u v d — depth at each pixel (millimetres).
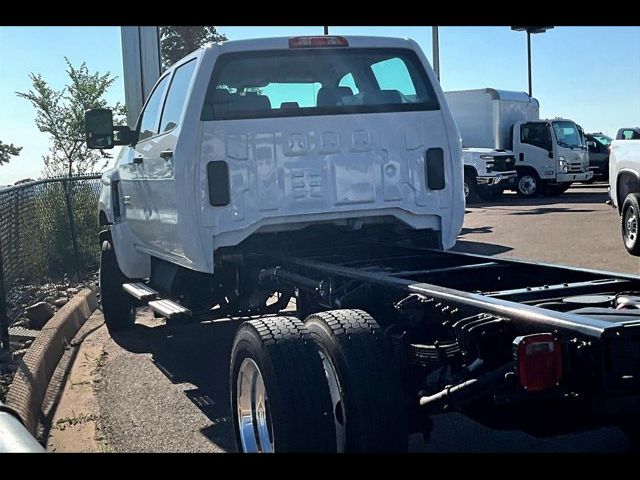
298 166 6207
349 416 4305
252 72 6652
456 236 6680
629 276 4652
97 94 18625
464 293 4277
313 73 6965
